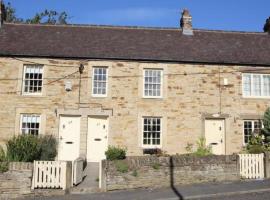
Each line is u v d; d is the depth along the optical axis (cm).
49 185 1384
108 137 2131
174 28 2541
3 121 2088
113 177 1434
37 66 2173
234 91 2248
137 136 2142
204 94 2225
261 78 2295
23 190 1355
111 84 2181
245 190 1332
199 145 1900
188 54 2288
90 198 1287
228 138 2194
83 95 2155
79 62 2184
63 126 2127
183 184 1511
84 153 2102
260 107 2253
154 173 1485
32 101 2123
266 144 2016
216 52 2338
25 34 2344
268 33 2620
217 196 1276
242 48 2408
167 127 2170
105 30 2470
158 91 2217
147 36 2442
